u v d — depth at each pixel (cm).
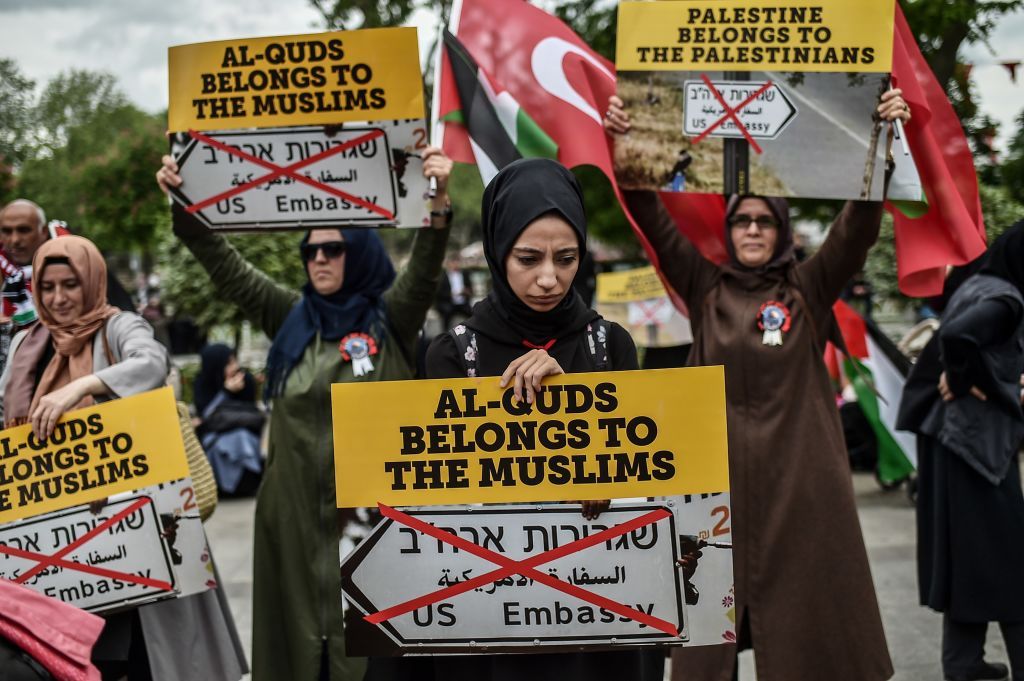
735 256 368
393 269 382
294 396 353
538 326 243
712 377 225
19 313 420
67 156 1817
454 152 379
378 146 326
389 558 228
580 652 232
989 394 387
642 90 340
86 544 298
